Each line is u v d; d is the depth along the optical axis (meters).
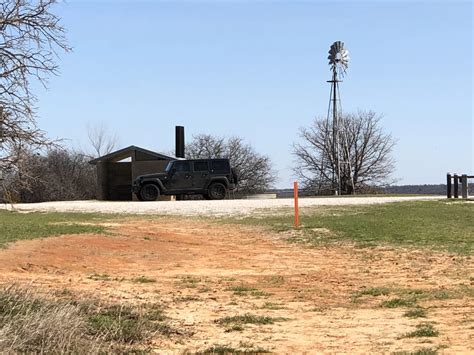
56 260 13.75
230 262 14.77
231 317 9.31
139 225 21.09
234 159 71.94
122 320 8.55
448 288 11.33
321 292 11.40
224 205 28.00
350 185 63.16
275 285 12.10
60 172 51.34
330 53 57.53
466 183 31.92
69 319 7.65
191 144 72.62
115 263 14.17
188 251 16.19
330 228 19.70
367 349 7.37
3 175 7.14
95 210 26.53
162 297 10.84
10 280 11.27
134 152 43.28
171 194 34.91
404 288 11.48
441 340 7.66
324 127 73.94
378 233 18.47
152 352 7.39
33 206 29.11
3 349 6.37
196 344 7.86
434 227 19.66
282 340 7.99
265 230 20.06
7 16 7.21
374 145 75.44
